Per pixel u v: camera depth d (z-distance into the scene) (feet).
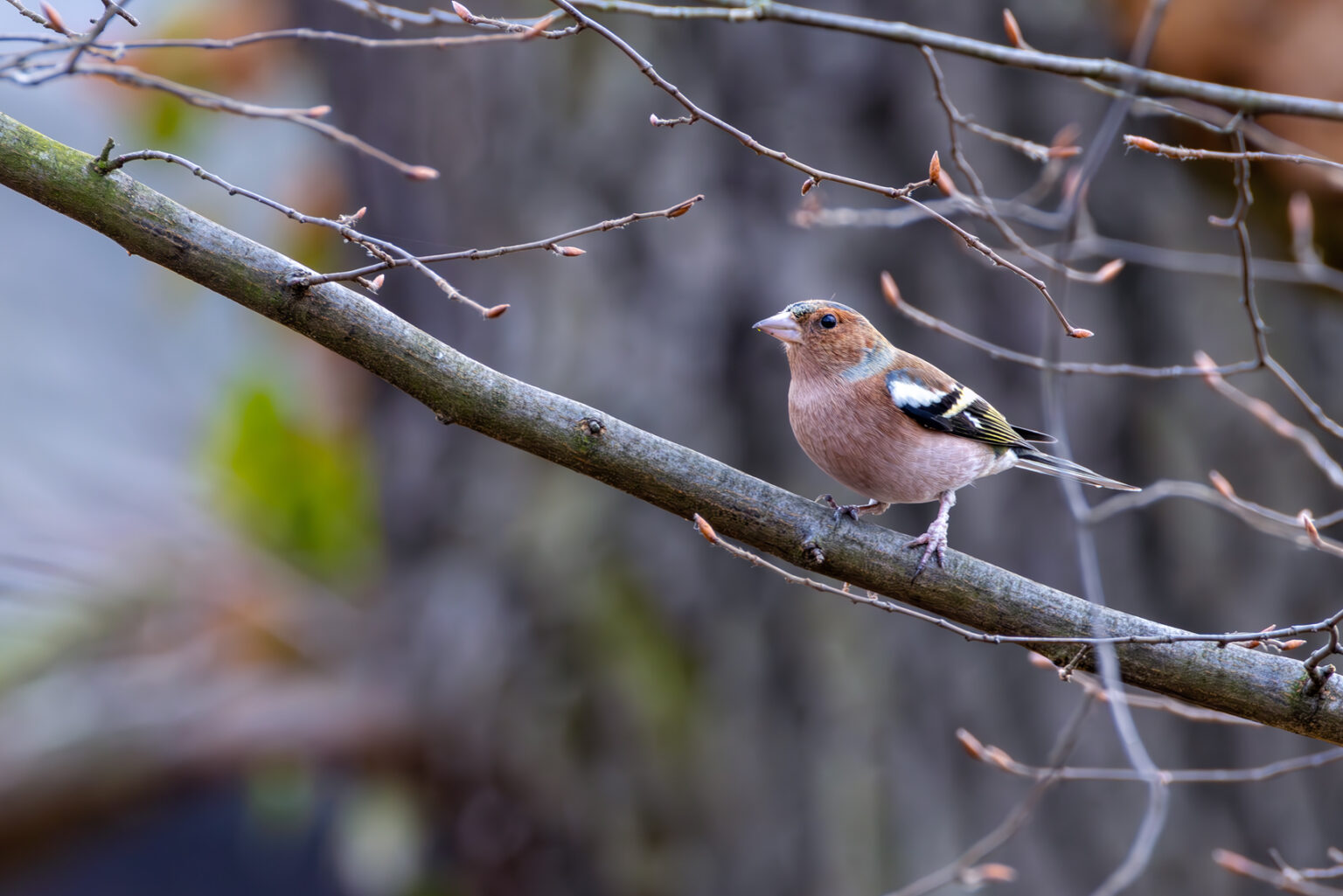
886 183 34.99
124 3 19.53
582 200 36.78
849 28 20.29
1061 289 22.20
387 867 42.45
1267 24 32.37
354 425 48.34
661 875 35.14
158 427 59.41
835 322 25.58
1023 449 27.91
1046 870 33.55
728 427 35.53
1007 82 34.40
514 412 18.71
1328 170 26.09
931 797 33.94
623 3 20.26
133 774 38.91
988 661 33.99
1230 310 34.99
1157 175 34.76
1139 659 19.56
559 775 35.94
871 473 25.52
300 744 38.93
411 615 39.60
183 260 17.58
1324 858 33.88
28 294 62.95
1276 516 23.49
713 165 35.58
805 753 34.37
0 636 43.29
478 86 37.81
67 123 56.13
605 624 35.50
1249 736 34.06
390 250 18.47
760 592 34.78
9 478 51.03
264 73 45.68
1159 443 34.60
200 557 47.37
